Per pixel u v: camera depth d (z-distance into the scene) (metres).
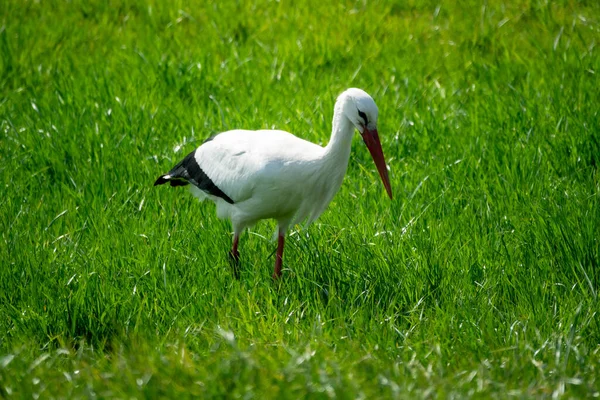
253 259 9.71
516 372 6.98
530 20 16.45
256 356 7.09
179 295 8.66
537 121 12.19
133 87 13.52
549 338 7.58
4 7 17.17
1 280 8.83
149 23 16.70
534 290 8.47
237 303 8.41
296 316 8.21
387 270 8.91
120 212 10.36
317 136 11.82
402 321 8.25
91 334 8.16
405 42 15.73
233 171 9.20
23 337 7.89
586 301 8.23
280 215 9.27
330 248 9.29
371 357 7.21
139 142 11.98
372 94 13.40
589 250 8.96
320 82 13.95
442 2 17.45
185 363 7.01
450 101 13.23
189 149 11.74
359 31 16.14
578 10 16.55
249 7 17.28
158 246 9.46
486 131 12.08
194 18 16.95
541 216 9.53
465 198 10.38
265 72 14.30
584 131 11.44
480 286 8.66
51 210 10.49
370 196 10.55
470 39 15.57
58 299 8.44
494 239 9.45
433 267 8.81
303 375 6.64
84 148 11.93
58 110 12.97
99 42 15.84
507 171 10.89
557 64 13.98
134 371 6.87
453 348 7.54
